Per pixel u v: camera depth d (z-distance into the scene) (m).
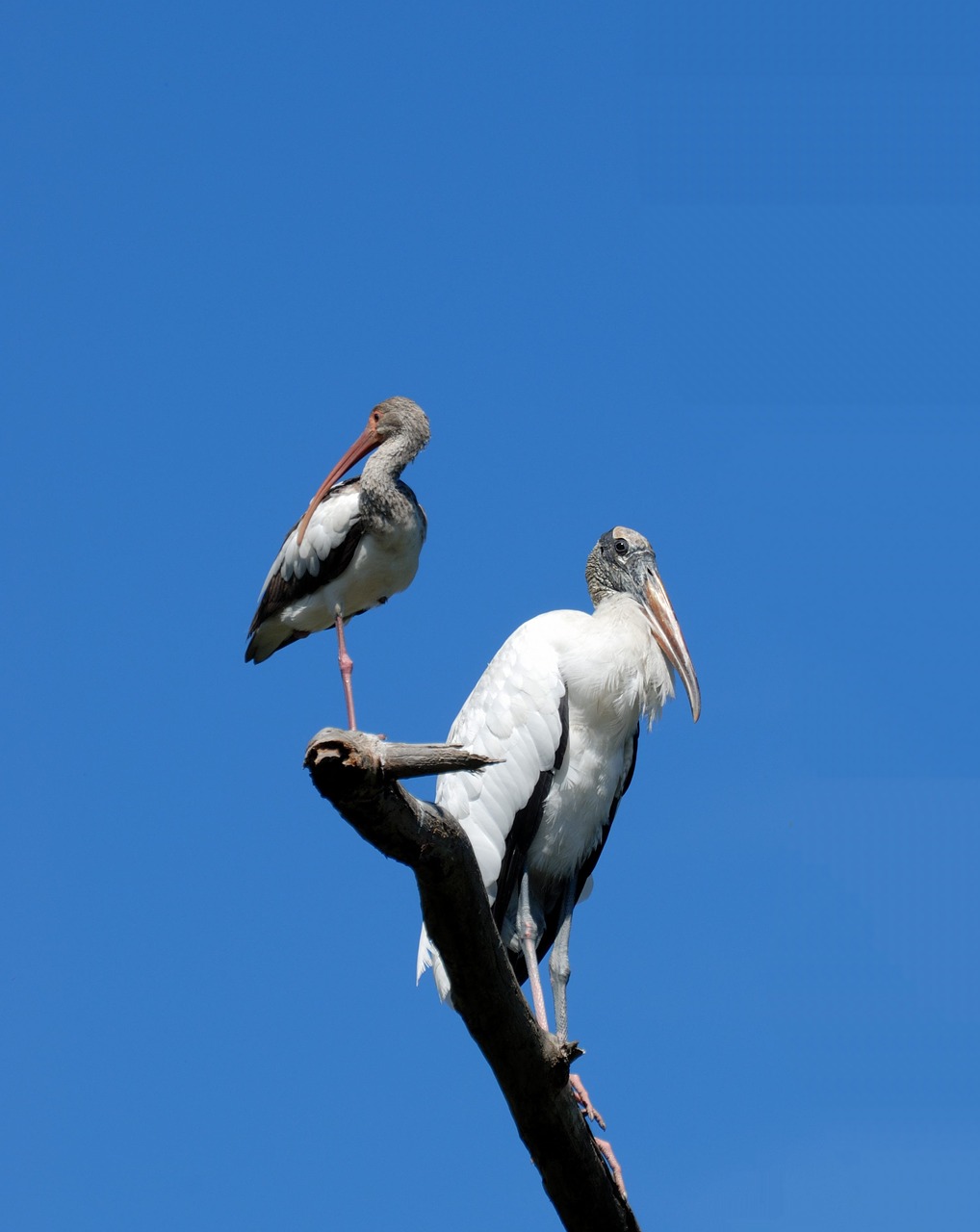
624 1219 9.42
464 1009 8.20
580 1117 8.90
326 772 6.73
